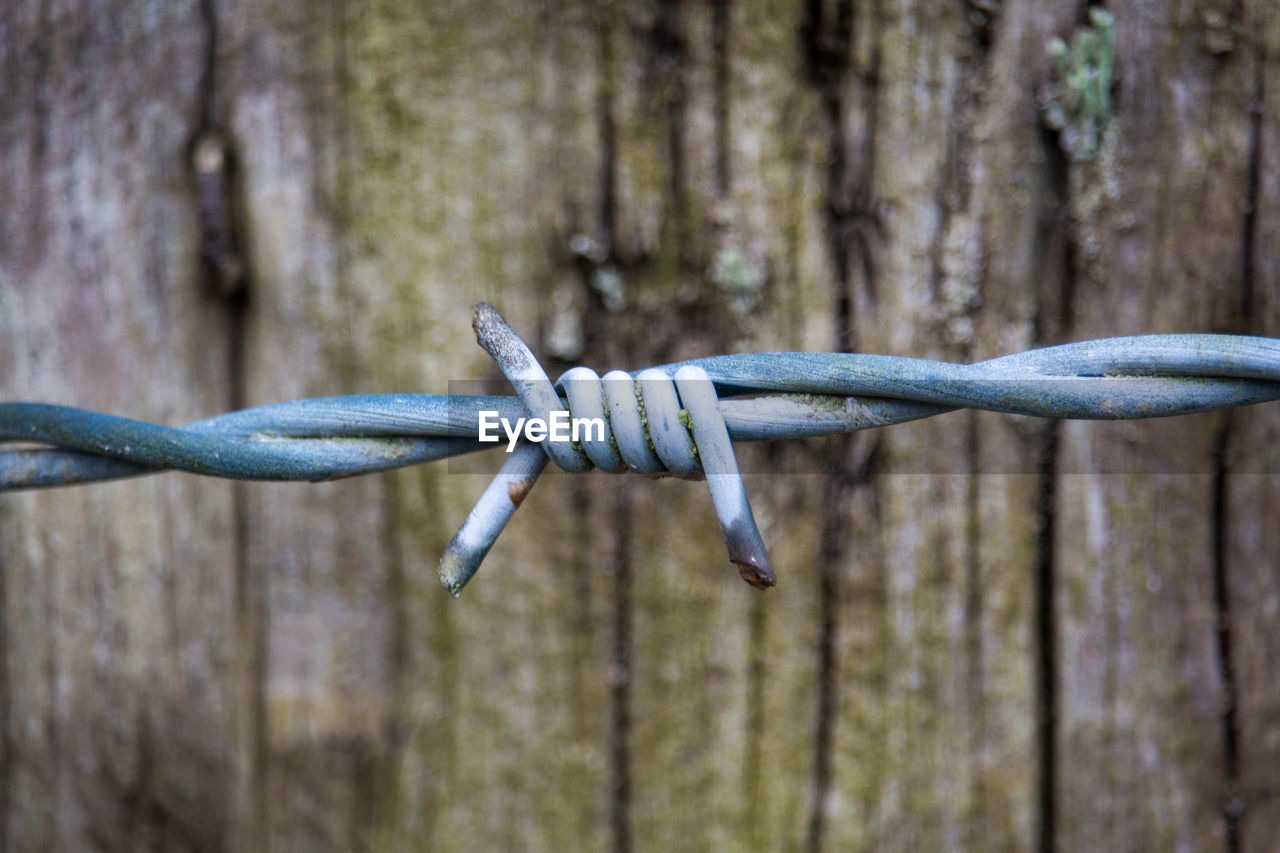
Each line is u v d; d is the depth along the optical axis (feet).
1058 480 0.80
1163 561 0.80
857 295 0.79
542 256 0.80
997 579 0.80
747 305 0.80
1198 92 0.78
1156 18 0.78
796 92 0.79
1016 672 0.80
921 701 0.81
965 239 0.79
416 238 0.80
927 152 0.79
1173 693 0.80
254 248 0.81
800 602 0.81
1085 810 0.81
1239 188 0.78
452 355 0.81
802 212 0.79
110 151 0.81
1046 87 0.78
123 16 0.80
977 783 0.81
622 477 0.81
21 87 0.81
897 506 0.80
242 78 0.80
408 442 0.69
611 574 0.81
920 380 0.67
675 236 0.80
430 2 0.80
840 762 0.81
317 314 0.81
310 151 0.81
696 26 0.79
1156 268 0.79
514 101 0.80
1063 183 0.79
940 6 0.78
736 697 0.81
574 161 0.80
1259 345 0.67
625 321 0.80
